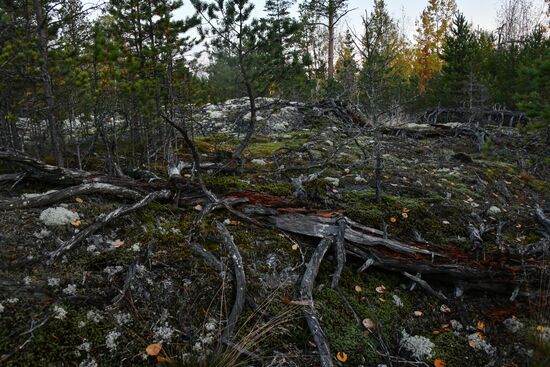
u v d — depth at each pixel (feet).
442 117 49.16
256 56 19.02
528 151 28.94
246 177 17.84
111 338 8.29
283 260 11.75
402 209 15.80
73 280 9.20
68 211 11.14
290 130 31.65
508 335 10.96
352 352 9.70
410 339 10.33
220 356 8.35
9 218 10.44
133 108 19.71
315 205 14.90
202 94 23.82
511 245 14.70
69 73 17.38
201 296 9.80
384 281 12.34
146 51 19.48
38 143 20.39
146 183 14.17
